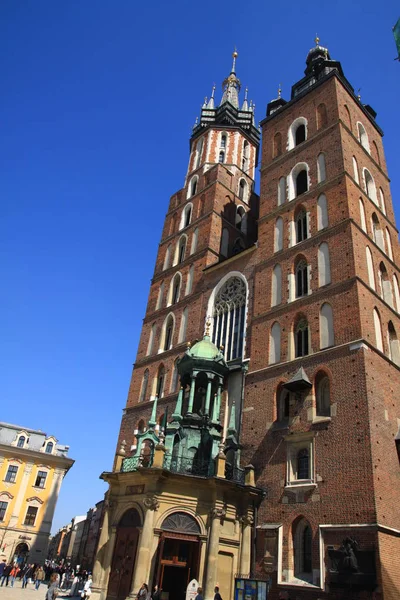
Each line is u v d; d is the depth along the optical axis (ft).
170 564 89.20
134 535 91.81
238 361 125.70
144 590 80.18
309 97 153.89
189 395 118.52
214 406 116.67
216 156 203.82
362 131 150.41
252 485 99.19
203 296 152.05
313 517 88.07
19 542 229.04
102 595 91.40
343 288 107.76
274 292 125.59
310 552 87.66
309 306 112.98
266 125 165.17
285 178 144.46
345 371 97.09
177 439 110.32
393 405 98.02
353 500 83.61
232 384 124.16
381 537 78.13
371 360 96.99
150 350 162.09
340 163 129.08
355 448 87.86
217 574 89.71
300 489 92.68
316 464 92.63
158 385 150.61
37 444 252.83
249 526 96.43
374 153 151.53
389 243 133.90
